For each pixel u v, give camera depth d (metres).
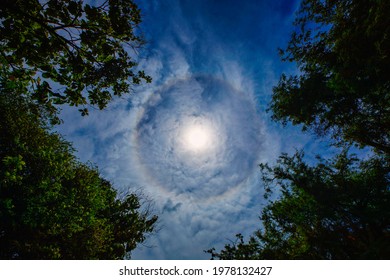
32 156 11.30
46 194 11.18
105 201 16.59
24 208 10.72
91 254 13.65
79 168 14.75
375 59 8.26
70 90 7.15
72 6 5.97
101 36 6.88
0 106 11.42
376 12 7.29
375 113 13.71
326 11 10.01
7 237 11.38
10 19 5.89
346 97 13.58
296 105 15.70
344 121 14.98
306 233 15.73
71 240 13.27
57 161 11.63
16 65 6.70
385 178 14.17
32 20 6.00
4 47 6.42
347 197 14.27
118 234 18.84
